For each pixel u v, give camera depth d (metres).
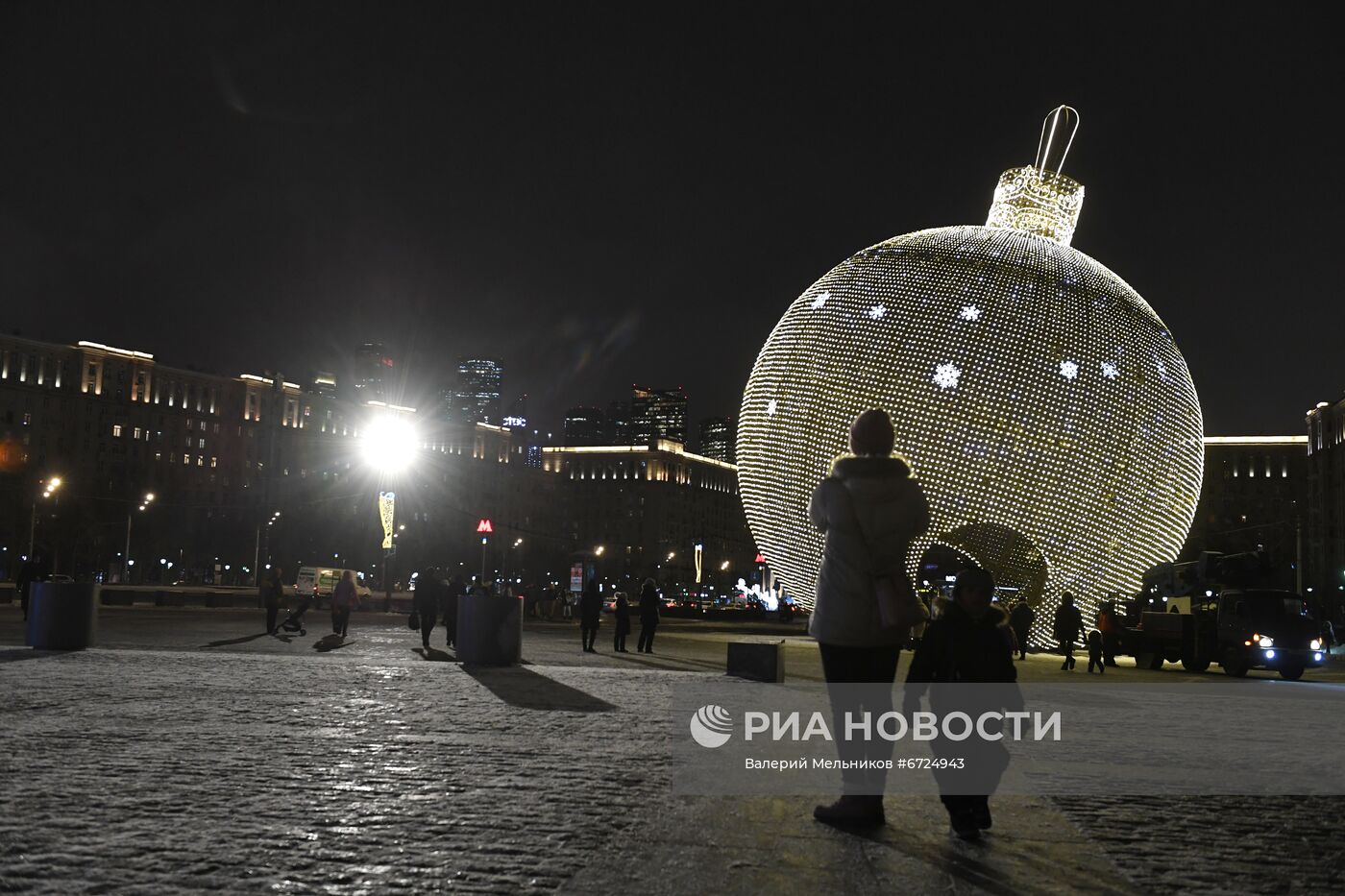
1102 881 5.65
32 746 8.91
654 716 12.22
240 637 27.38
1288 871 6.01
